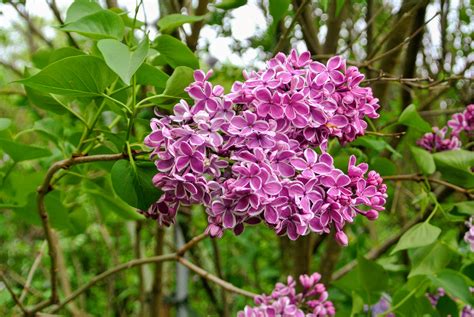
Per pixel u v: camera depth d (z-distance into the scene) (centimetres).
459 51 91
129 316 134
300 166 35
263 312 50
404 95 75
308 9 67
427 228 53
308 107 35
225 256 122
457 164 57
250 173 34
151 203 38
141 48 36
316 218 35
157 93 45
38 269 133
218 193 35
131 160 38
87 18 41
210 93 35
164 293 91
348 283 63
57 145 57
